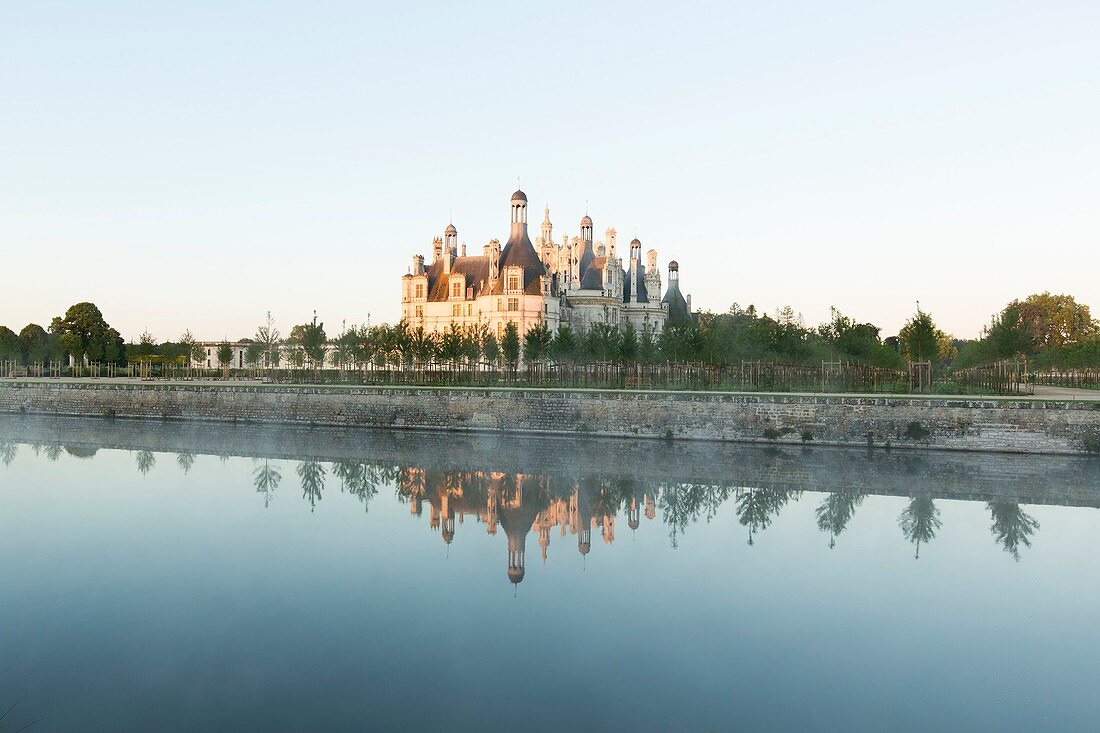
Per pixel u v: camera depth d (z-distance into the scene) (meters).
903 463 65.50
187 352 170.00
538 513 48.03
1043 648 27.81
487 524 45.00
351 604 31.59
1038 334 162.25
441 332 151.12
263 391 96.50
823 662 26.64
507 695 24.06
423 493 53.59
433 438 82.25
